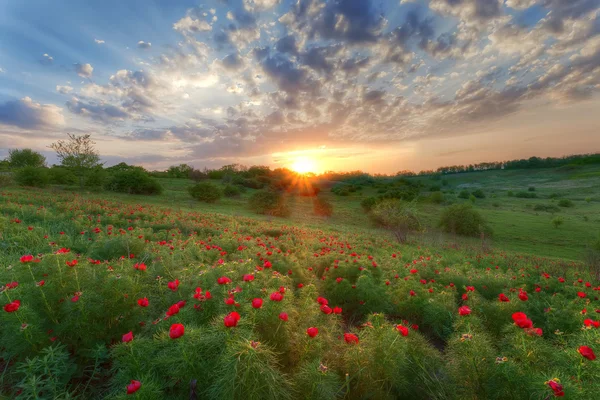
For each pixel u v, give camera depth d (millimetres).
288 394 2109
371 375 2625
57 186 38531
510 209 66375
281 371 2654
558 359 2605
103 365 2998
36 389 2266
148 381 2170
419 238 26312
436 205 66375
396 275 6797
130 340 2314
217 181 81750
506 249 29406
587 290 6379
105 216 14500
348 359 2711
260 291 3553
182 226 14938
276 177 93250
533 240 36281
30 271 3268
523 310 4559
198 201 43875
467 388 2586
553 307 4855
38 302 3041
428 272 7809
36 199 18062
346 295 5328
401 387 2742
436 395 2758
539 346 2736
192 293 3713
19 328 2531
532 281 7316
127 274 3766
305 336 2811
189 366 2271
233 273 4418
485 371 2547
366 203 54031
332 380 2311
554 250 30891
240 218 25781
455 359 2785
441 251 17766
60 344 2893
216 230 15047
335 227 31703
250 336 2270
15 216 10727
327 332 3158
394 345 2738
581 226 44969
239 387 1956
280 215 41375
